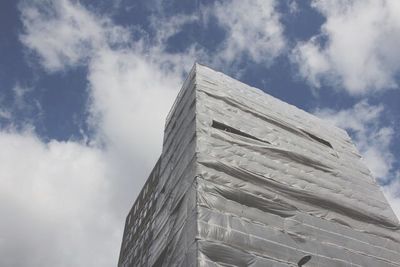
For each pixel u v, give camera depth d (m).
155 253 22.39
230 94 31.58
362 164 35.09
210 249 16.36
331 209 24.36
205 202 18.70
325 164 29.52
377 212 27.08
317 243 20.52
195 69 32.03
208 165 21.31
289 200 22.58
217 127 26.58
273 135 29.64
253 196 21.00
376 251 23.02
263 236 18.73
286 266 17.81
